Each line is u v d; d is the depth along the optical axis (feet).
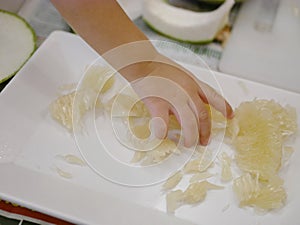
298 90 1.42
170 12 1.56
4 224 1.04
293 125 1.22
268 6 1.76
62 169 1.11
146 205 1.05
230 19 1.69
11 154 1.11
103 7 1.16
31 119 1.21
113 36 1.17
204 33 1.54
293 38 1.62
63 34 1.42
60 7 1.15
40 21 1.63
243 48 1.56
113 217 0.98
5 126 1.15
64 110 1.24
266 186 1.09
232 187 1.10
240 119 1.22
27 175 1.06
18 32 1.48
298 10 1.76
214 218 1.04
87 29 1.16
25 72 1.28
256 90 1.31
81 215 0.96
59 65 1.35
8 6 1.69
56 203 0.99
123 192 1.07
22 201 0.97
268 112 1.22
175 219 1.02
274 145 1.16
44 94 1.28
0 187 1.00
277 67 1.50
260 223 1.03
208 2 1.65
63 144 1.18
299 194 1.08
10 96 1.21
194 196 1.07
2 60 1.38
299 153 1.18
